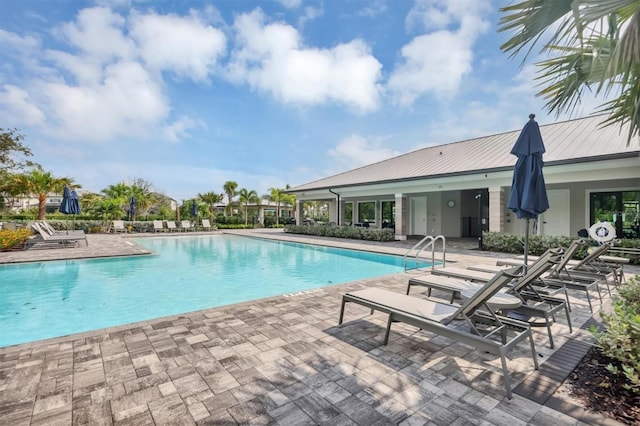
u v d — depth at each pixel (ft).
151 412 8.01
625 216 37.76
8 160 63.16
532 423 7.47
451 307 11.98
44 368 10.19
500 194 40.09
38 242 45.78
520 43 12.53
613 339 9.01
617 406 7.99
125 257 38.06
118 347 11.75
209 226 88.63
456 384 9.23
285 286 26.61
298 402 8.41
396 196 52.95
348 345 11.92
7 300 22.15
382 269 33.40
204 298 22.88
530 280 13.58
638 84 12.22
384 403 8.34
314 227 66.74
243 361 10.67
